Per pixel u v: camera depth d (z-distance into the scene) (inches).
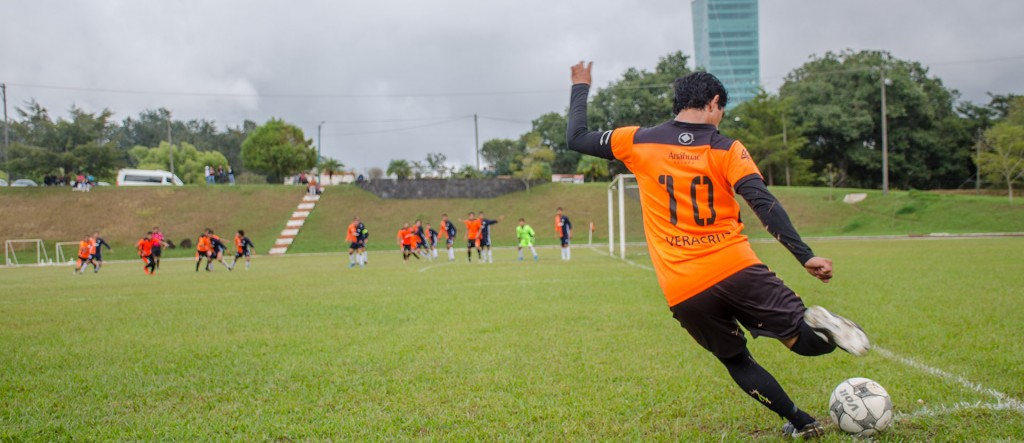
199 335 312.0
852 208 1728.6
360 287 560.4
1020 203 1587.1
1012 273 531.2
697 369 220.5
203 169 2898.6
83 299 508.7
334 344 278.4
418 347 267.1
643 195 141.0
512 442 149.8
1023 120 2018.9
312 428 163.3
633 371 219.0
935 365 214.5
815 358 230.1
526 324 322.7
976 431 148.1
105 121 2215.8
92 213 1774.1
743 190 126.2
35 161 2044.8
